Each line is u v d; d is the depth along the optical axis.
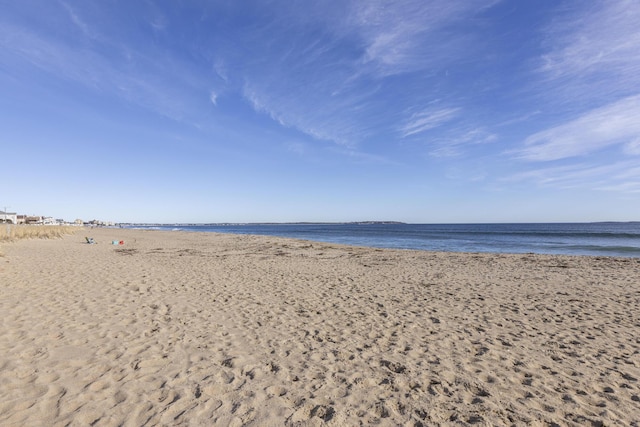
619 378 3.81
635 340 5.09
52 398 3.07
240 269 12.24
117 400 3.09
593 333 5.40
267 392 3.33
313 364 4.06
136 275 9.84
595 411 3.12
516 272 12.25
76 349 4.21
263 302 7.15
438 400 3.26
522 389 3.52
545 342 4.96
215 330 5.22
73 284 8.08
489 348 4.68
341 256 18.16
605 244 30.31
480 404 3.19
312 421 2.85
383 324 5.77
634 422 2.95
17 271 9.47
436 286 9.43
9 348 4.12
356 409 3.06
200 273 10.89
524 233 56.00
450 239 40.81
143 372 3.68
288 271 12.02
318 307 6.86
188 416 2.87
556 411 3.11
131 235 45.19
